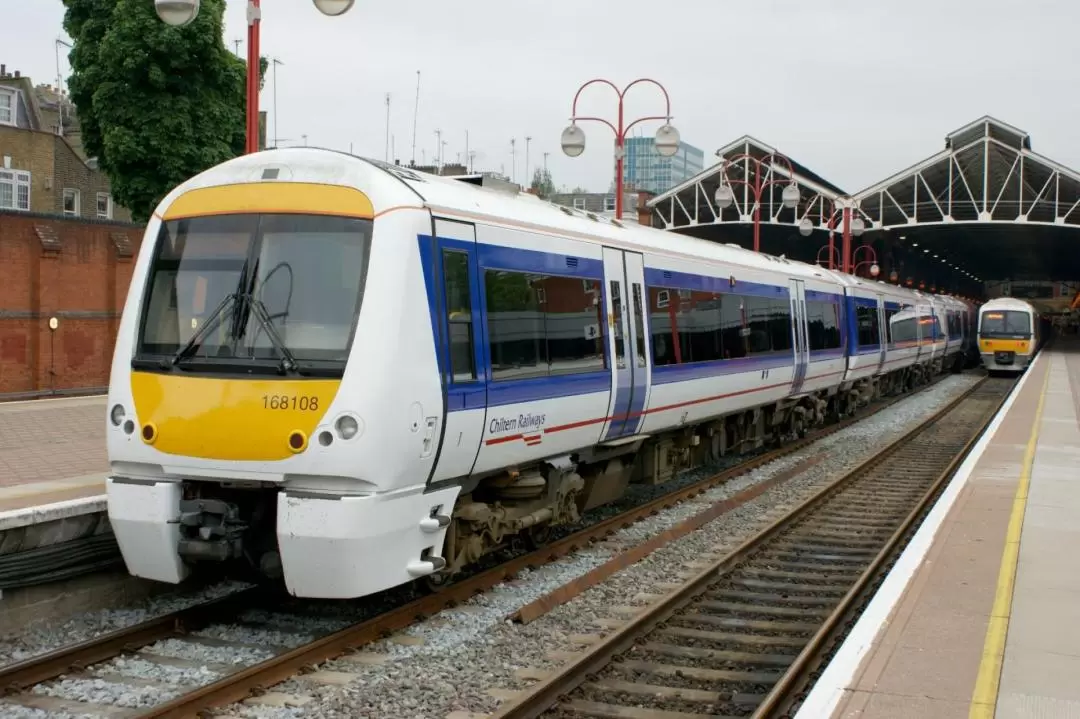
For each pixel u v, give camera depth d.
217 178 8.46
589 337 11.13
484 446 9.01
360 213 7.95
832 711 5.63
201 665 7.38
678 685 7.27
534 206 10.77
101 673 7.12
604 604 9.26
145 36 23.66
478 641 8.02
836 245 66.75
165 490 7.83
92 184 38.62
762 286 17.78
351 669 7.33
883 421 26.45
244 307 7.91
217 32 24.44
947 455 20.20
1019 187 56.22
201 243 8.23
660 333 13.09
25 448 13.79
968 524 10.93
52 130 48.53
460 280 8.68
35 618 8.21
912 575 8.68
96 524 8.74
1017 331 45.28
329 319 7.71
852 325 24.48
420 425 7.91
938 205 54.94
